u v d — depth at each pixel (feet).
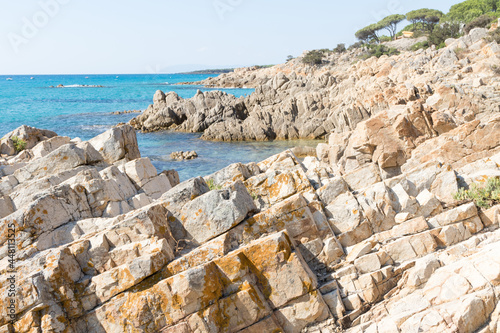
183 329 25.36
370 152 65.92
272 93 223.51
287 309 27.35
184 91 515.09
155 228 29.14
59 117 242.17
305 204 32.07
